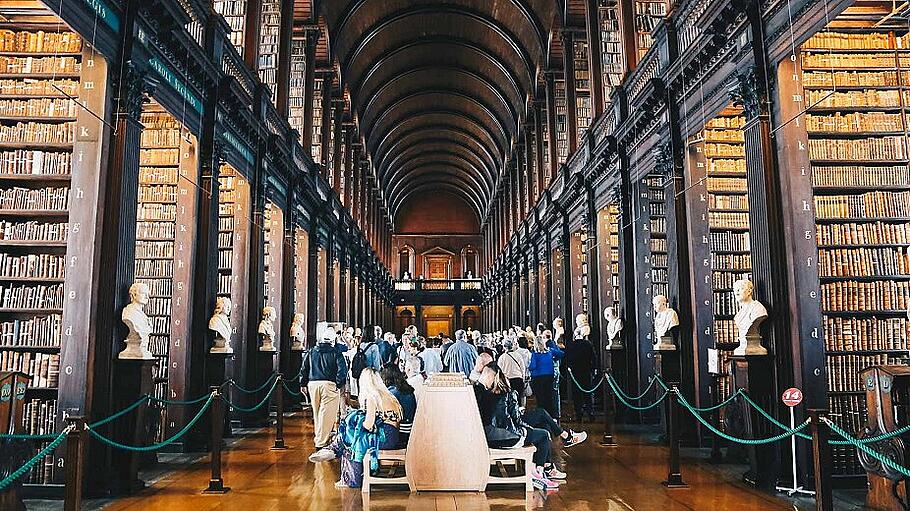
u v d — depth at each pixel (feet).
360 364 40.04
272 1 48.78
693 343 31.94
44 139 26.55
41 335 25.25
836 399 24.40
